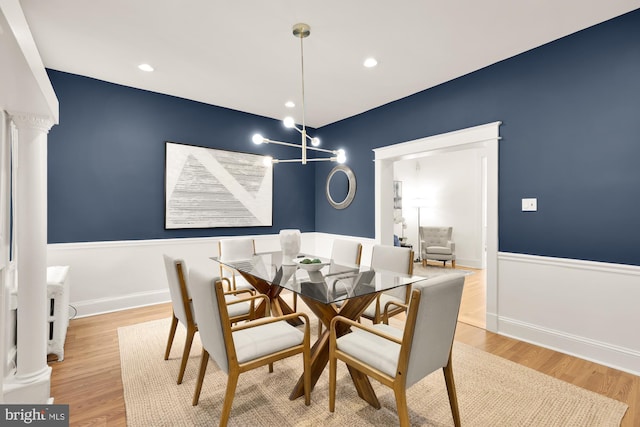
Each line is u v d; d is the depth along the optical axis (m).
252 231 4.52
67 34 2.46
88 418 1.70
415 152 3.64
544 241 2.65
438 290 1.39
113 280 3.45
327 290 1.85
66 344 2.62
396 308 2.46
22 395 1.76
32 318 1.83
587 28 2.41
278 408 1.79
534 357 2.44
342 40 2.56
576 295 2.47
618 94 2.28
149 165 3.66
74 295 3.24
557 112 2.57
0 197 1.70
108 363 2.31
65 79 3.15
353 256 2.98
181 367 2.03
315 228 5.22
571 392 1.96
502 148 2.90
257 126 4.54
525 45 2.65
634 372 2.19
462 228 6.64
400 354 1.38
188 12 2.19
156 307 3.59
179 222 3.87
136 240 3.58
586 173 2.43
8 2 1.10
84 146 3.27
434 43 2.61
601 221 2.36
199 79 3.32
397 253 2.58
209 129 4.10
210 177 4.10
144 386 2.00
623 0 2.09
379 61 2.91
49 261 3.11
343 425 1.65
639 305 2.19
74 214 3.23
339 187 4.73
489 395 1.93
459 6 2.14
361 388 1.85
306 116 4.55
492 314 2.95
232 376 1.54
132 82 3.40
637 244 2.21
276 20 2.29
